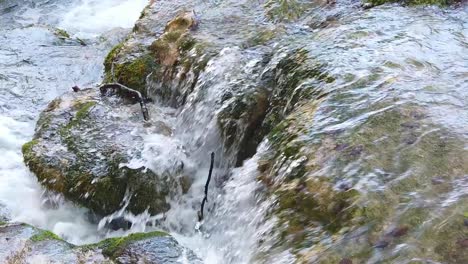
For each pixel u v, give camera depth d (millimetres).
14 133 6270
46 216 5062
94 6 10172
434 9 5613
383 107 4012
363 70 4535
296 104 4559
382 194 3318
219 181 5090
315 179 3604
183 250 3965
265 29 6156
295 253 3283
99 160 5113
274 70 5250
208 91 5477
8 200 5203
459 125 3740
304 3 6438
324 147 3812
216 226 4469
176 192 5016
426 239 2977
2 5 9992
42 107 6781
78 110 5828
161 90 6133
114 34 8492
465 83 4234
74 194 5000
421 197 3234
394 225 3115
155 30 6805
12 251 4059
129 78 6293
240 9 6680
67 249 4062
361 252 3047
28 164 5312
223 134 5152
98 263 3879
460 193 3195
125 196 4910
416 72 4449
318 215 3422
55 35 8445
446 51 4777
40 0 10289
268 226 3645
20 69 7508
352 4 6180
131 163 5004
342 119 4023
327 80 4527
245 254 3740
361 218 3221
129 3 10320
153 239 4047
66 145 5363
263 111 5039
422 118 3844
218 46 5965
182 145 5359
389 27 5301
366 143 3725
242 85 5262
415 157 3521
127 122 5621
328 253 3117
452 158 3465
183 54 6105
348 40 5117
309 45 5219
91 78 7395
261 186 4039
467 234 2939
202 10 6855
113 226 4938
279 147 4125
